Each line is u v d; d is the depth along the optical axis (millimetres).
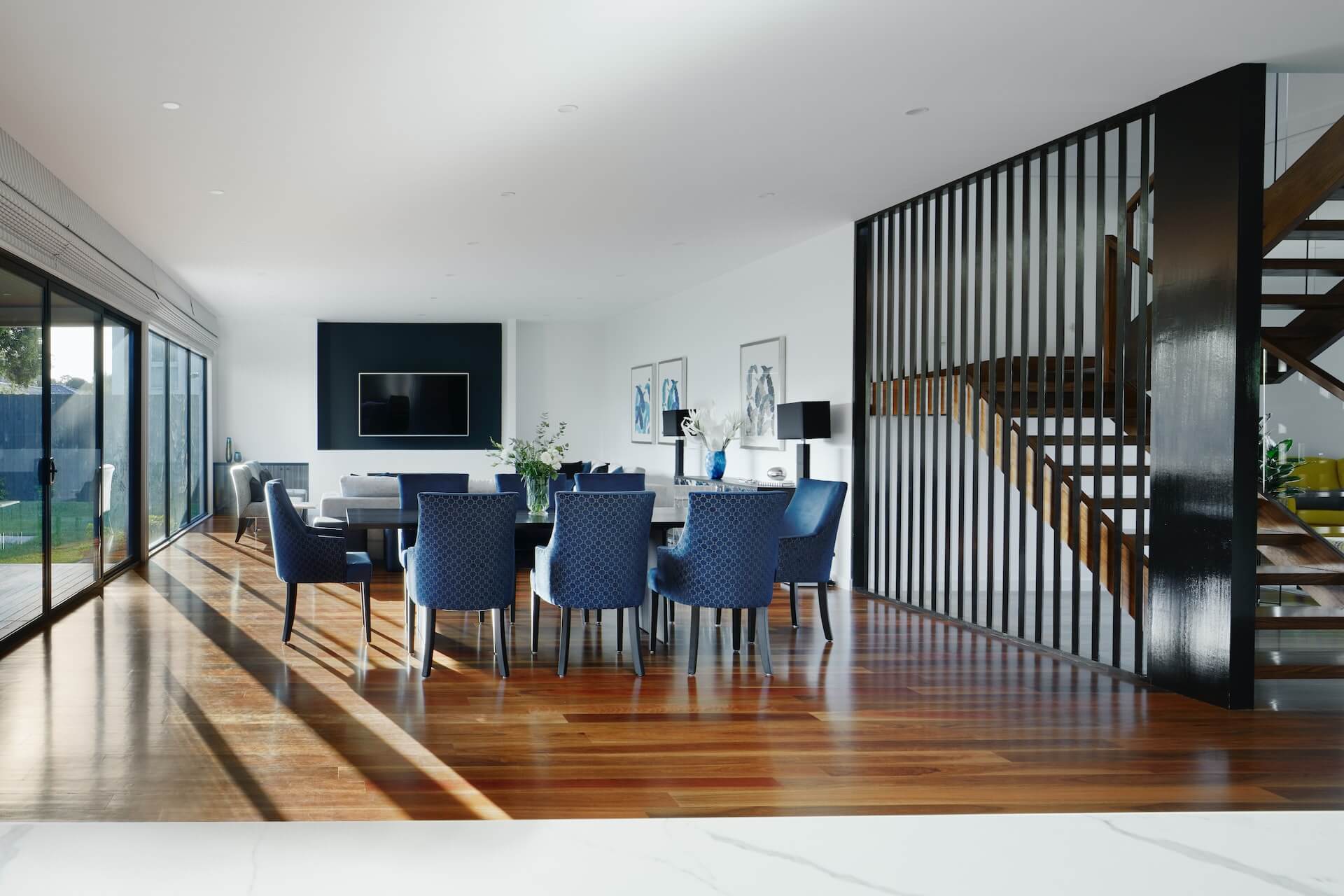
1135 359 5453
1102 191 4488
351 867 832
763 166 5207
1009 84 3967
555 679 4227
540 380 12906
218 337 12211
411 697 3900
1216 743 3350
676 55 3654
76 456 6059
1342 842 920
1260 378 3754
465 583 4180
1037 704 3859
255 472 9906
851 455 6680
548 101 4160
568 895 789
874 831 932
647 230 6887
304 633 5141
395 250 7633
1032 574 6691
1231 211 3756
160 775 2959
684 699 3910
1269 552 4582
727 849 888
